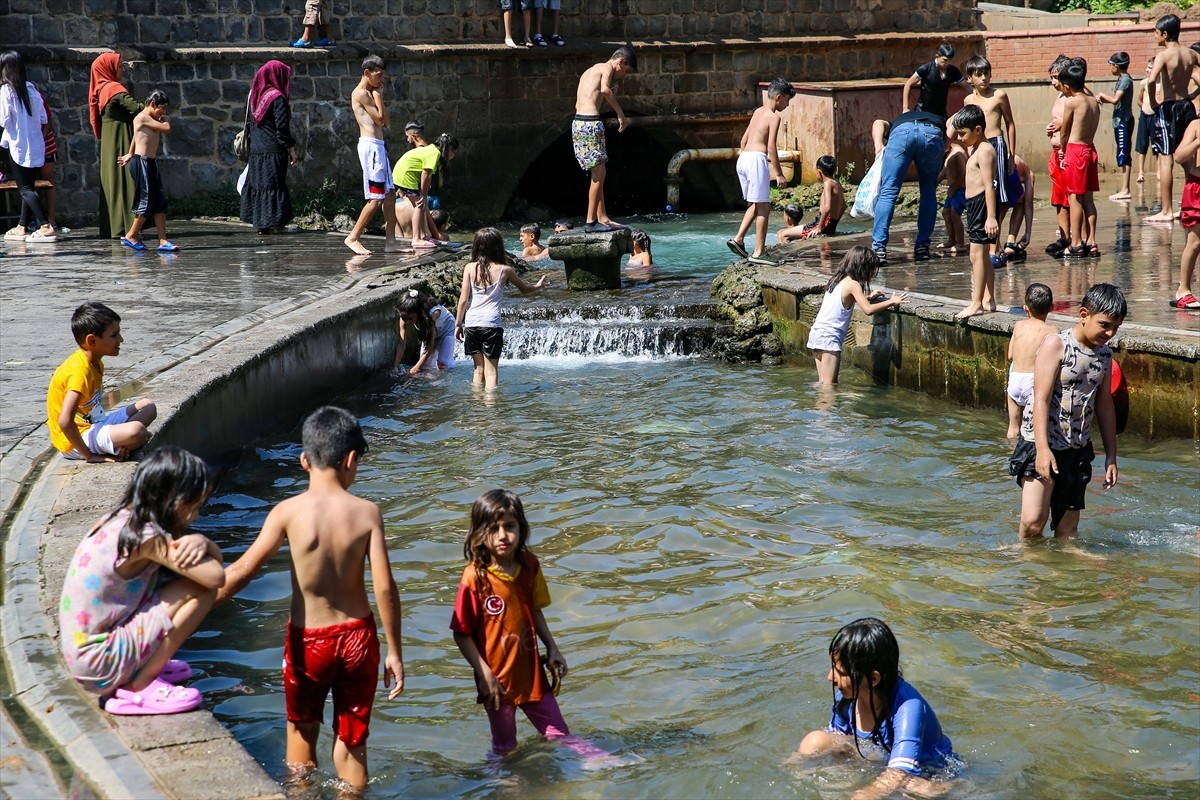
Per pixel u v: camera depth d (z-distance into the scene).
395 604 4.31
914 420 9.63
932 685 5.11
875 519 7.36
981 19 23.91
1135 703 4.92
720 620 5.94
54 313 10.55
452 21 20.09
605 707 5.06
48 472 6.44
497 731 4.64
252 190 16.16
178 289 11.88
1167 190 14.84
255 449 8.98
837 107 21.06
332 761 4.59
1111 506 7.36
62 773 3.75
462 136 20.25
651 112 21.53
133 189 15.54
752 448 8.93
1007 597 6.07
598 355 12.31
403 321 11.52
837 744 4.52
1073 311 9.74
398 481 8.31
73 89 17.64
